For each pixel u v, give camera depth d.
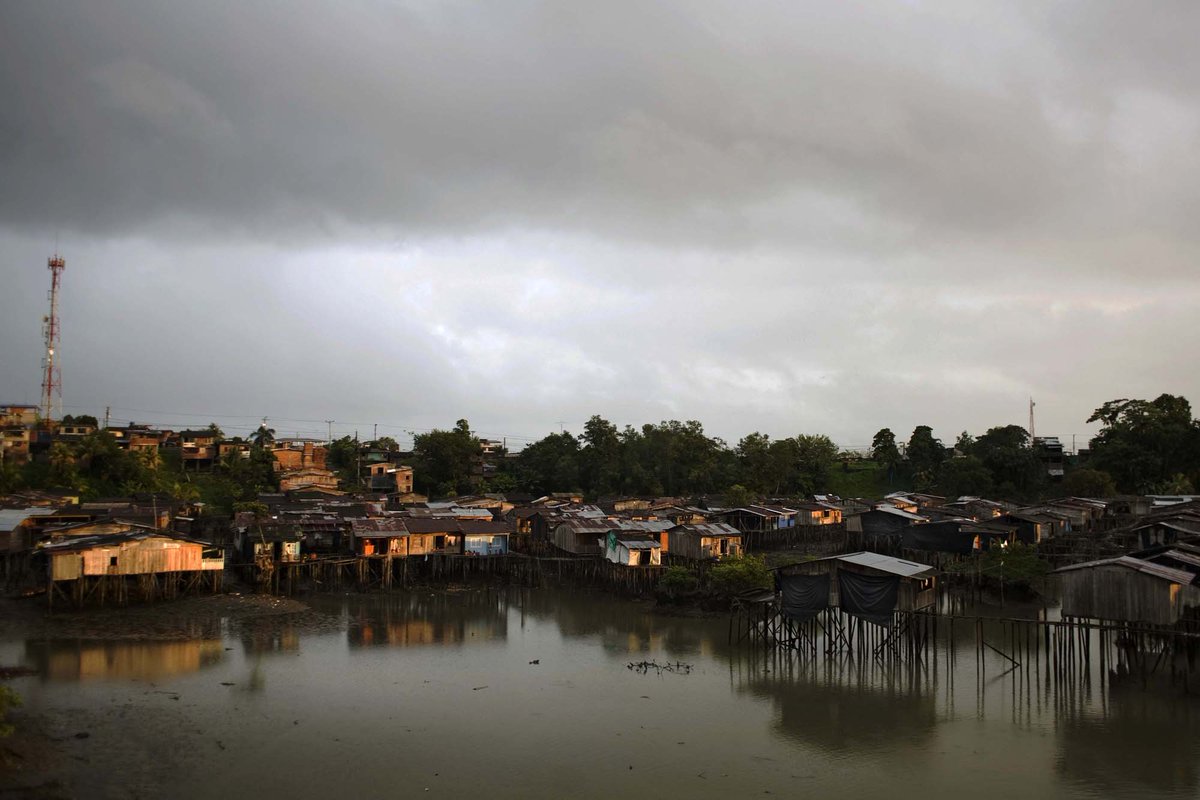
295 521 83.88
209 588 70.44
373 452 160.25
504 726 41.56
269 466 133.62
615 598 78.00
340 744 38.53
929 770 36.44
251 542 77.94
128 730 38.78
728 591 70.19
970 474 145.75
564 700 45.88
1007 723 42.16
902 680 49.88
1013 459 149.25
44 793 31.44
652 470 149.75
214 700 43.91
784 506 122.50
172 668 49.44
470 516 94.69
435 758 37.25
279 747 37.88
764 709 44.56
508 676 50.41
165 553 65.88
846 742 39.75
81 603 62.38
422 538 84.62
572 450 155.12
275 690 46.16
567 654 56.22
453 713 43.34
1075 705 44.72
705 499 135.50
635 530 85.50
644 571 77.81
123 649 53.16
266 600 69.75
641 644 59.31
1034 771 36.25
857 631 60.12
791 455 159.38
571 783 34.91
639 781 35.22
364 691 46.59
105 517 78.19
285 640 57.88
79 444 109.81
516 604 75.31
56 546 63.16
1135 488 141.88
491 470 160.38
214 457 134.00
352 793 33.44
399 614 69.38
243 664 51.09
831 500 131.25
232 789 33.34
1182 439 138.75
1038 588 77.06
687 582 72.50
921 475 162.38
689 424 159.00
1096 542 92.38
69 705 41.75
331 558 79.19
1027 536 96.25
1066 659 49.41
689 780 35.41
